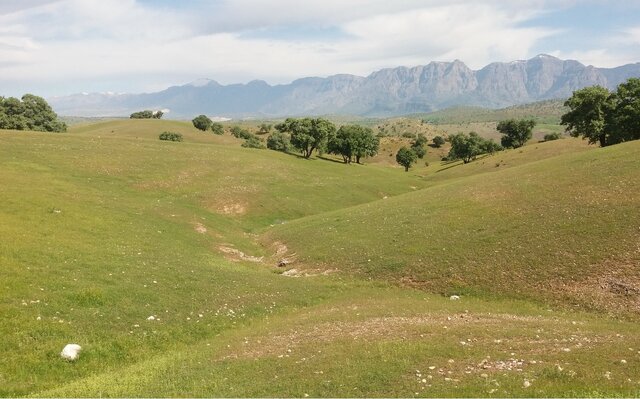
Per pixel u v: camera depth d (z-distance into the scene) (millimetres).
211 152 91938
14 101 112000
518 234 34625
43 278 24203
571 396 12438
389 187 92062
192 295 27031
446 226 40094
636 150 51656
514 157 124188
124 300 23922
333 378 15164
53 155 67188
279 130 151000
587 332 19922
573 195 40125
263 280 33344
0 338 17859
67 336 19188
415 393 13539
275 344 19891
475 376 14672
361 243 40812
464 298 28672
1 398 14430
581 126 84688
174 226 47062
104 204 47594
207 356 18531
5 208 36906
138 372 16719
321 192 78625
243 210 63469
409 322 22453
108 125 164500
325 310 26297
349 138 130500
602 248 29766
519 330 20234
